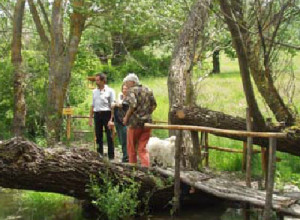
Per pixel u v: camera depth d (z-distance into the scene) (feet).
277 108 34.22
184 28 43.19
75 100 63.36
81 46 67.77
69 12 56.44
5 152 25.23
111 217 25.86
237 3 29.53
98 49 107.14
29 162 25.35
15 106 55.72
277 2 30.78
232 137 33.96
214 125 32.40
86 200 28.32
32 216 26.91
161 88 93.25
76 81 63.46
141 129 30.37
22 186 25.72
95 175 26.68
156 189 27.45
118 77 115.14
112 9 54.08
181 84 39.58
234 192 26.00
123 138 37.22
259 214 26.89
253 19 30.96
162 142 31.60
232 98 73.00
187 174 28.53
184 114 32.30
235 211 27.78
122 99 37.19
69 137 51.85
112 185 26.99
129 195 26.03
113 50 110.22
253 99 31.14
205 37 45.27
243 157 37.24
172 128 26.40
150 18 53.26
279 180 32.86
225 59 158.10
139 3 52.70
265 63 32.04
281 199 25.32
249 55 33.60
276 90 34.01
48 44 60.08
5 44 68.39
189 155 32.53
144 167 28.09
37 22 60.34
